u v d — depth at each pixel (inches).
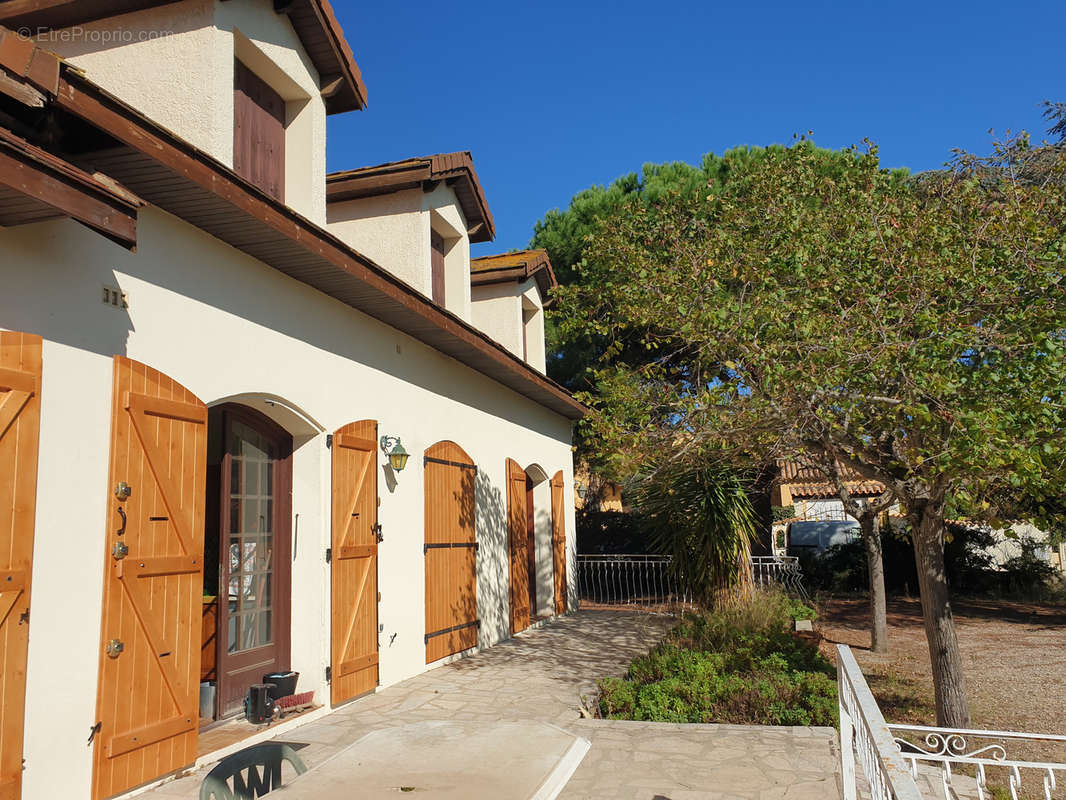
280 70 283.9
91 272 180.2
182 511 203.6
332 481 282.7
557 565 576.4
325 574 275.1
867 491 784.9
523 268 543.5
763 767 217.6
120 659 179.3
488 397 466.9
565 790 200.8
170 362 205.8
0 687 148.2
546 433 591.5
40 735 159.0
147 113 244.7
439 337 363.3
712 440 298.5
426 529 363.9
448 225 434.0
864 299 258.4
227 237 228.1
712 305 309.6
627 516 790.5
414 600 346.9
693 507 499.5
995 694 371.6
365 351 317.1
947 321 243.4
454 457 402.6
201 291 220.2
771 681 300.5
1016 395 221.8
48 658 161.9
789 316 274.1
